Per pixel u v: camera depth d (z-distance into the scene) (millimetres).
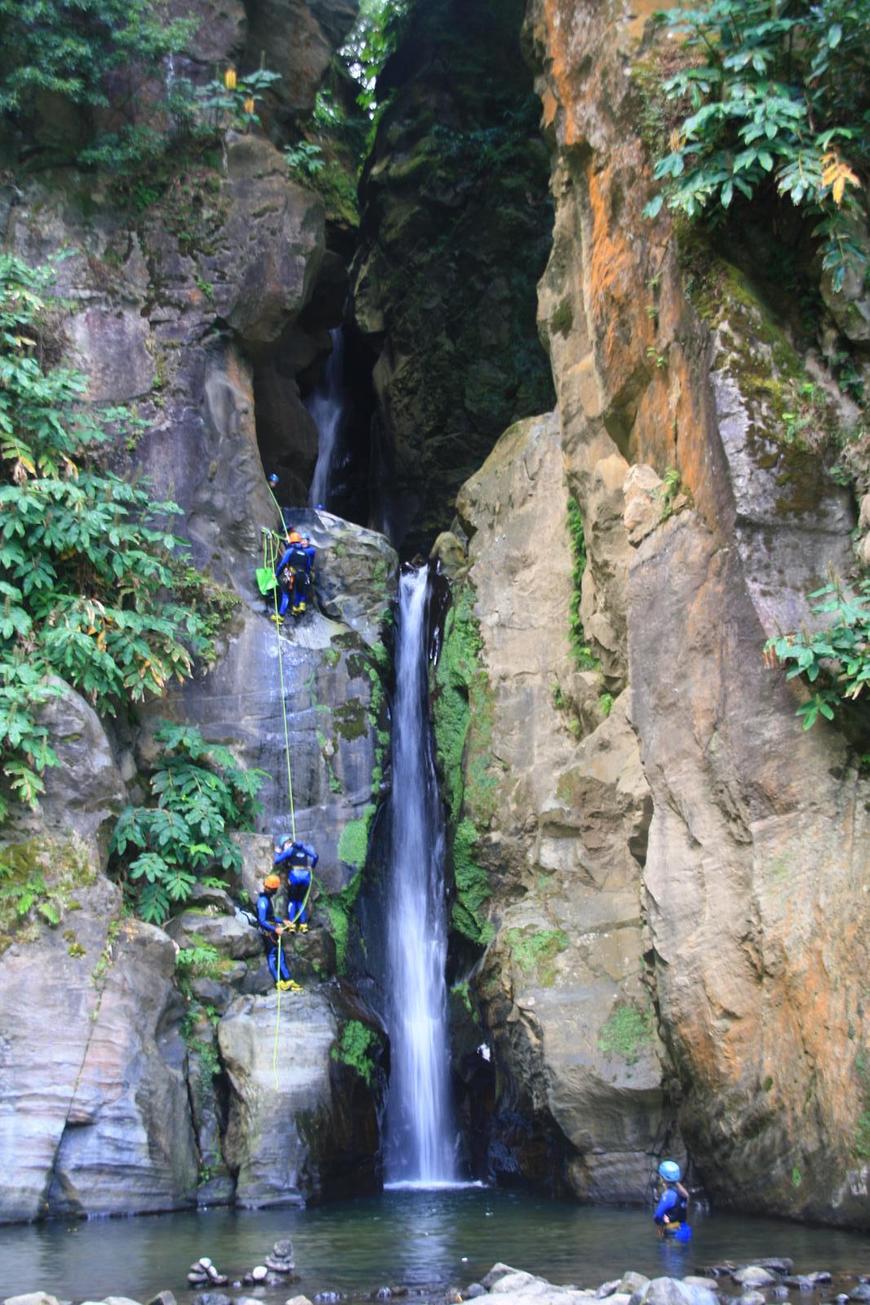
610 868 13648
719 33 12055
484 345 22906
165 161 17062
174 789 14859
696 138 11594
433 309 23281
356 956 16125
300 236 17703
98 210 16641
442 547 17594
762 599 10695
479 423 22859
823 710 10148
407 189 23719
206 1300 7715
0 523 13852
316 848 15750
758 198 11555
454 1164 15188
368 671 16719
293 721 16078
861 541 10430
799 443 10750
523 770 15117
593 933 13477
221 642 15961
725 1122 10773
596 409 14875
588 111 14047
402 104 24328
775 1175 10391
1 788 12969
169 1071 13078
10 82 16016
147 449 16172
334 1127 13430
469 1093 15188
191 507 16406
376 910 16688
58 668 13914
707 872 11133
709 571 11367
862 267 10773
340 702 16375
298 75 19484
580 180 14734
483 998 14258
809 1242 9234
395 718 17406
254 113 18656
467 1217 11617
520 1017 13438
